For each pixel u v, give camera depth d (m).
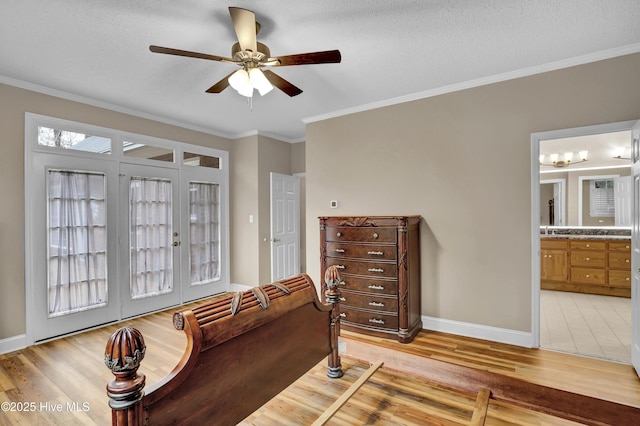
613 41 2.37
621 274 4.60
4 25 2.11
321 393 2.13
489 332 3.02
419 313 3.35
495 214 3.00
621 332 3.21
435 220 3.29
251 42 1.88
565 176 6.06
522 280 2.88
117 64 2.68
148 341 3.11
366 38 2.32
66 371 2.54
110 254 3.58
